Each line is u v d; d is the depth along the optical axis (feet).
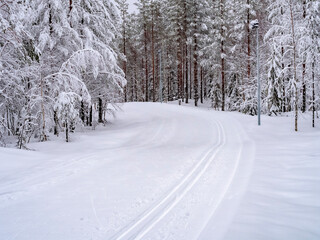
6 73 37.55
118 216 14.07
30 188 19.10
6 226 13.04
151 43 127.13
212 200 15.85
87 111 57.16
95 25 51.19
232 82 99.35
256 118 59.06
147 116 74.90
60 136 43.62
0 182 20.62
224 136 42.32
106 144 40.11
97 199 16.69
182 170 23.22
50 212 14.75
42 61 40.32
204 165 24.63
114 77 53.57
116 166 25.48
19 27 31.68
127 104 109.50
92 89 55.62
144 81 158.61
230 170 22.41
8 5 31.04
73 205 15.75
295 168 21.13
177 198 16.47
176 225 12.78
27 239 11.68
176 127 53.67
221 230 11.70
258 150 29.89
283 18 54.13
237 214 13.26
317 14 46.93
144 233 12.10
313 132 41.37
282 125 49.57
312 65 48.39
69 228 12.75
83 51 41.68
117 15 58.39
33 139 43.55
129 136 47.52
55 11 42.57
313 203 13.99
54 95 41.50
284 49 61.77
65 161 27.86
